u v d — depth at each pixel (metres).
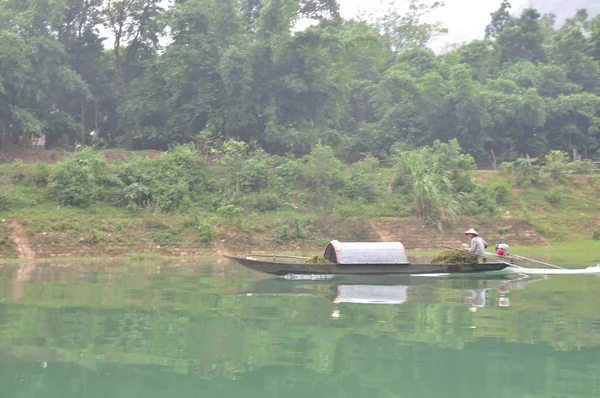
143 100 35.38
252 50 34.03
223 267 18.31
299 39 34.59
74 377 6.24
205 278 15.12
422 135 39.41
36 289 12.52
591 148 40.31
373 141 39.97
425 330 8.57
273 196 28.11
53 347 7.42
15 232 22.06
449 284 14.23
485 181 32.47
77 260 20.36
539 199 31.33
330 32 37.69
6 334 8.08
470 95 37.62
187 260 20.91
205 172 29.62
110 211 25.36
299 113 35.50
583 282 14.59
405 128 39.94
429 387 6.04
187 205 26.80
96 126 38.41
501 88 41.41
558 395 5.81
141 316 9.47
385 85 39.84
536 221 29.09
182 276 15.52
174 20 34.66
